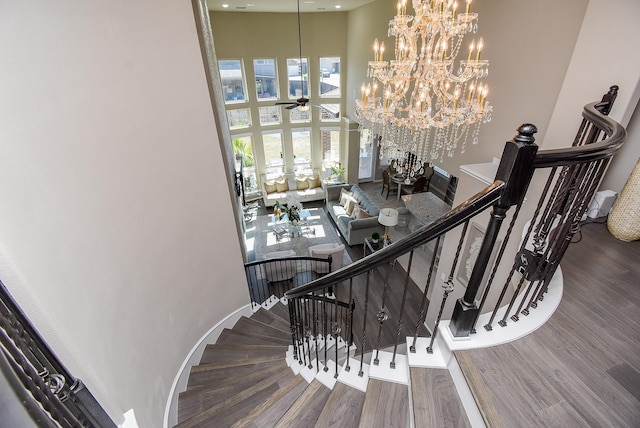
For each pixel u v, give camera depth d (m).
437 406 1.28
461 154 4.55
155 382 2.37
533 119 3.24
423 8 2.82
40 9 1.41
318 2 6.75
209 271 3.38
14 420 0.49
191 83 2.65
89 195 1.69
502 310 1.64
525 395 1.20
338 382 1.67
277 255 6.25
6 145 1.13
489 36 3.68
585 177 1.43
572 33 2.69
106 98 1.88
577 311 1.61
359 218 7.55
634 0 2.00
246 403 2.33
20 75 1.27
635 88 2.10
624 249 2.20
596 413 1.14
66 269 1.37
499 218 1.14
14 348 0.73
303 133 10.08
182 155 2.71
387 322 4.98
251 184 10.21
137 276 2.20
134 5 2.07
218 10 7.84
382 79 3.43
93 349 1.48
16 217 1.10
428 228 1.20
